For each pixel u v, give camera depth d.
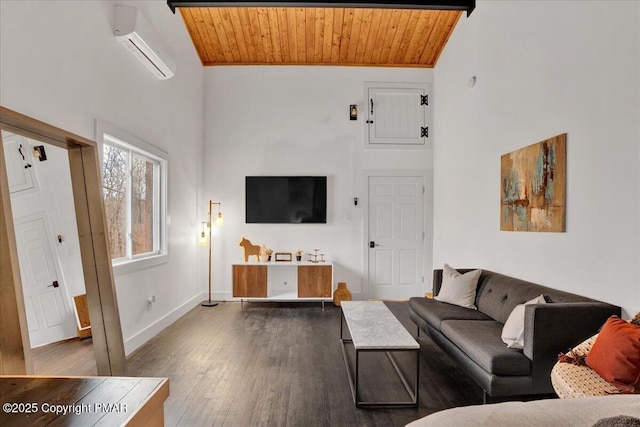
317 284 5.12
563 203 2.72
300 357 3.23
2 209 1.64
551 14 2.88
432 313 3.22
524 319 2.23
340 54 5.54
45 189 2.13
